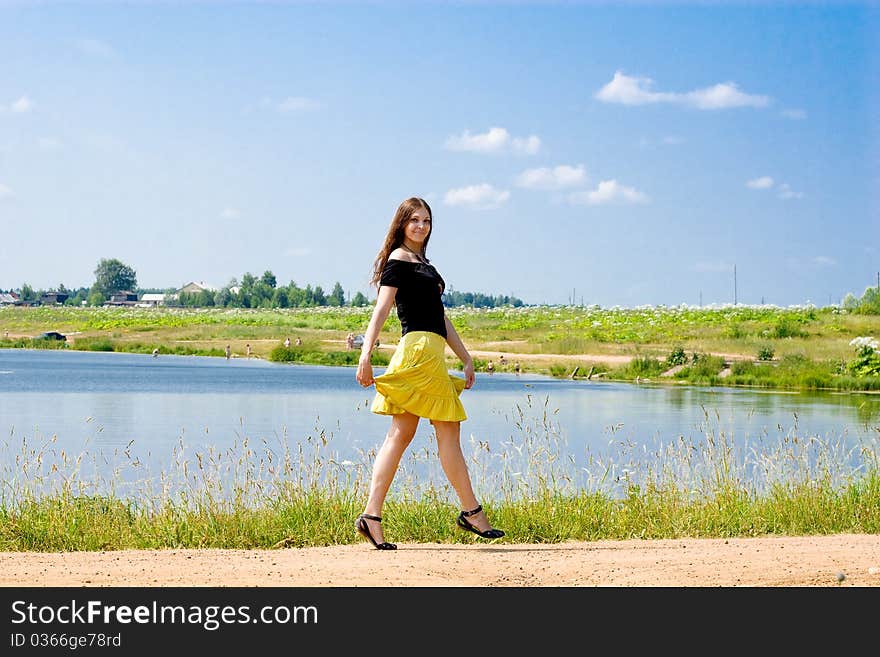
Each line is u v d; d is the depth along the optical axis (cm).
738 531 809
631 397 3247
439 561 624
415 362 673
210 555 652
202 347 7800
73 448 1708
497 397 3188
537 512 807
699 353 4862
